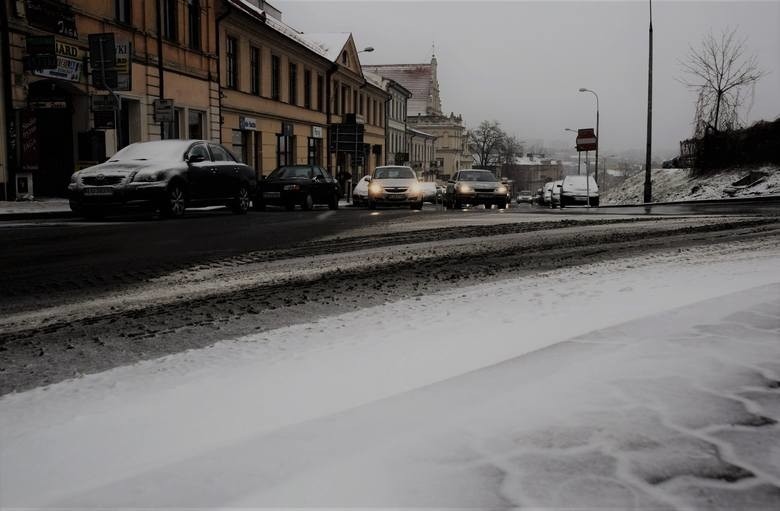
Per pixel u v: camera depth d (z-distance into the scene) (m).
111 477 1.95
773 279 5.32
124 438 2.29
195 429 2.35
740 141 31.69
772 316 3.57
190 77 25.81
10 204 16.22
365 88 52.44
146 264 6.99
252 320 4.42
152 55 23.16
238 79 30.19
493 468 1.81
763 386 2.46
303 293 5.36
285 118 35.69
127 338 3.98
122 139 22.25
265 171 33.25
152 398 2.78
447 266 6.86
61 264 6.96
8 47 16.83
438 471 1.79
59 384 3.09
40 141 19.77
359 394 2.68
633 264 6.77
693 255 7.41
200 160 15.17
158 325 4.30
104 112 18.09
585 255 7.65
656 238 9.44
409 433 2.05
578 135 25.59
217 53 27.81
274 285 5.74
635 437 2.01
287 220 13.66
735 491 1.70
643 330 3.31
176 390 2.89
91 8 20.02
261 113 32.47
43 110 19.50
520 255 7.72
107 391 2.94
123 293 5.40
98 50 17.78
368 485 1.72
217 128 27.98
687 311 3.73
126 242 8.98
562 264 6.92
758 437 2.01
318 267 6.80
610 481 1.74
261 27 31.34
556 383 2.50
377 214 16.45
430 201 40.47
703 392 2.39
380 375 2.95
